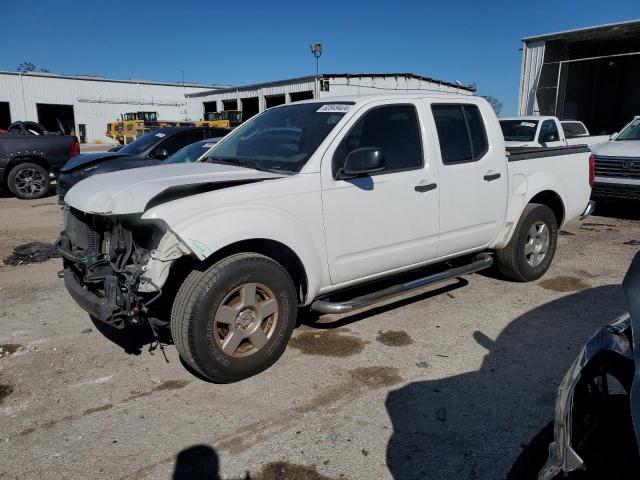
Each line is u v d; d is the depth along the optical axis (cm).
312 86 3444
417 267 474
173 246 337
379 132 436
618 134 1029
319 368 396
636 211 1020
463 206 486
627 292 184
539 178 557
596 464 181
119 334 462
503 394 358
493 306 516
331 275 409
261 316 373
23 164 1239
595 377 193
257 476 282
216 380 367
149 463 293
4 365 409
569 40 2073
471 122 502
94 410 346
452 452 299
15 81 4781
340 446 305
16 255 712
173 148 938
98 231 387
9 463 295
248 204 362
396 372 389
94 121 5228
